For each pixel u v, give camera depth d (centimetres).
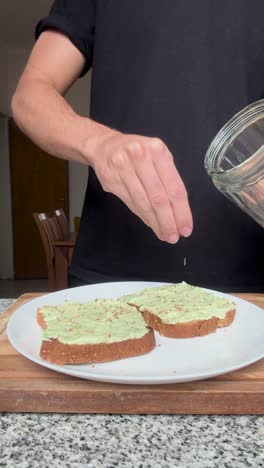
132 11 54
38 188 287
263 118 36
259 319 41
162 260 55
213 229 55
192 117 54
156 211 33
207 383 31
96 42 56
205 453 25
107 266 57
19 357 34
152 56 54
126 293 49
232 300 46
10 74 285
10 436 27
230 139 36
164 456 25
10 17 228
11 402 29
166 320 39
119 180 34
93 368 32
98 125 41
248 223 54
